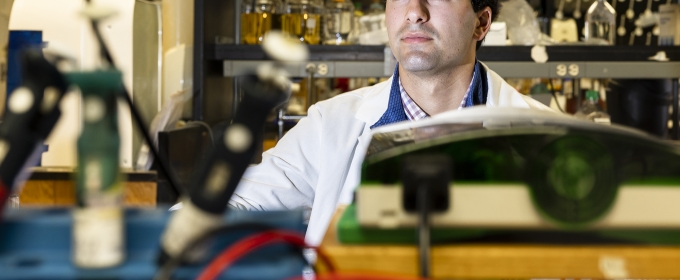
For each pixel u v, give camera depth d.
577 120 0.82
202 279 0.57
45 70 0.64
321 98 3.13
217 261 0.58
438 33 1.67
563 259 0.67
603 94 3.25
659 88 3.19
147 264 0.62
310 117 1.82
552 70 2.64
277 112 2.78
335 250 0.68
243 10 2.80
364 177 0.69
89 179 0.60
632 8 3.42
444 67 1.70
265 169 1.72
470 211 0.68
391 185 0.69
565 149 0.68
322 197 1.70
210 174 0.62
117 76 0.61
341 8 2.82
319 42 2.79
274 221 0.69
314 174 1.76
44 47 0.68
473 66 1.80
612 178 0.69
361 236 0.70
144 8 2.21
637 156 0.69
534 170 0.68
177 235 0.61
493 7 1.80
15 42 2.08
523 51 2.63
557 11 3.32
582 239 0.69
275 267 0.62
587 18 2.98
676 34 2.95
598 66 2.65
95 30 0.66
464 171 0.68
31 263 0.62
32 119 0.65
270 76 0.62
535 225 0.68
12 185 0.65
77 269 0.60
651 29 3.39
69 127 2.00
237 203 1.51
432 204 0.68
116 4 2.11
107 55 0.67
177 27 2.56
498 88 1.80
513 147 0.69
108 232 0.61
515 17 2.73
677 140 3.04
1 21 2.41
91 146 0.60
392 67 2.54
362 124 1.78
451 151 0.69
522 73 2.64
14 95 0.65
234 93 3.04
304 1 2.78
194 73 2.53
